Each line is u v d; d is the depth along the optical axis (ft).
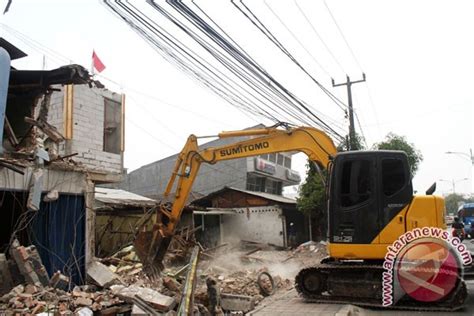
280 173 142.82
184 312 27.89
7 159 33.78
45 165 36.76
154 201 76.69
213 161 46.39
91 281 37.96
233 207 108.68
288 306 35.19
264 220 104.68
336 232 36.65
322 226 104.01
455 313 32.83
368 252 35.55
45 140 44.19
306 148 43.27
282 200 107.34
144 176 142.00
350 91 88.63
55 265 36.68
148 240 46.11
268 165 134.00
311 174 99.91
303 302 36.78
